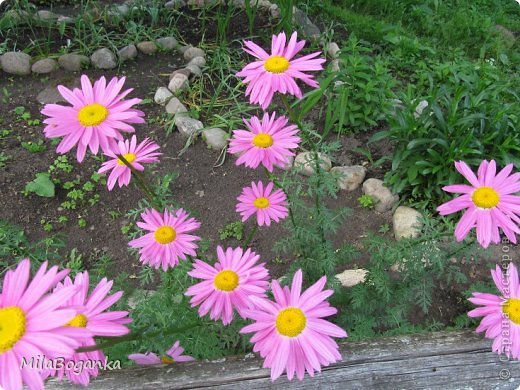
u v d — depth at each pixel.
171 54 4.43
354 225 3.22
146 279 2.46
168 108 3.86
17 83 4.14
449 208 1.53
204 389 1.62
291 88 1.70
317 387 1.65
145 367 1.67
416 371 1.69
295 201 2.28
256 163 1.83
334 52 4.39
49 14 4.64
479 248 2.22
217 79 4.19
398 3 5.32
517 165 3.17
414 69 4.43
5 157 3.55
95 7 4.71
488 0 5.82
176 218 1.94
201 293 1.68
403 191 3.38
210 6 4.87
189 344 2.07
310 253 2.47
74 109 1.43
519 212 1.51
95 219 3.29
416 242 2.19
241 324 2.10
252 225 3.23
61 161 3.56
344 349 1.71
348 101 3.79
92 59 4.25
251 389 1.63
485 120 3.37
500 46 4.91
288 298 1.39
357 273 2.87
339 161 3.59
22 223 3.23
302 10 4.98
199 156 3.64
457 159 3.18
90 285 2.40
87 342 1.34
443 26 5.05
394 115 3.77
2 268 2.95
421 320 2.68
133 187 3.47
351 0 5.26
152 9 4.52
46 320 1.03
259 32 4.57
